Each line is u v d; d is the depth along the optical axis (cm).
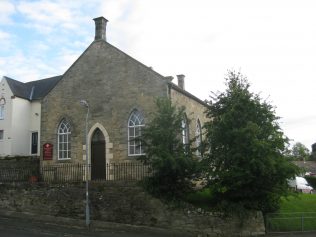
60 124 2714
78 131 2625
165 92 2381
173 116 1988
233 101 1934
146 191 1952
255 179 1819
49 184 2177
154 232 1884
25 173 2677
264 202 1878
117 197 2014
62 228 1905
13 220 2094
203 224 1830
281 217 1922
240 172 1789
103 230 1903
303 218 1923
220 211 1827
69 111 2677
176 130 1958
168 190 1920
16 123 3538
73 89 2689
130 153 2442
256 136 1830
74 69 2712
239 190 1848
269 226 1873
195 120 2853
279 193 1817
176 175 1908
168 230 1875
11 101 3550
